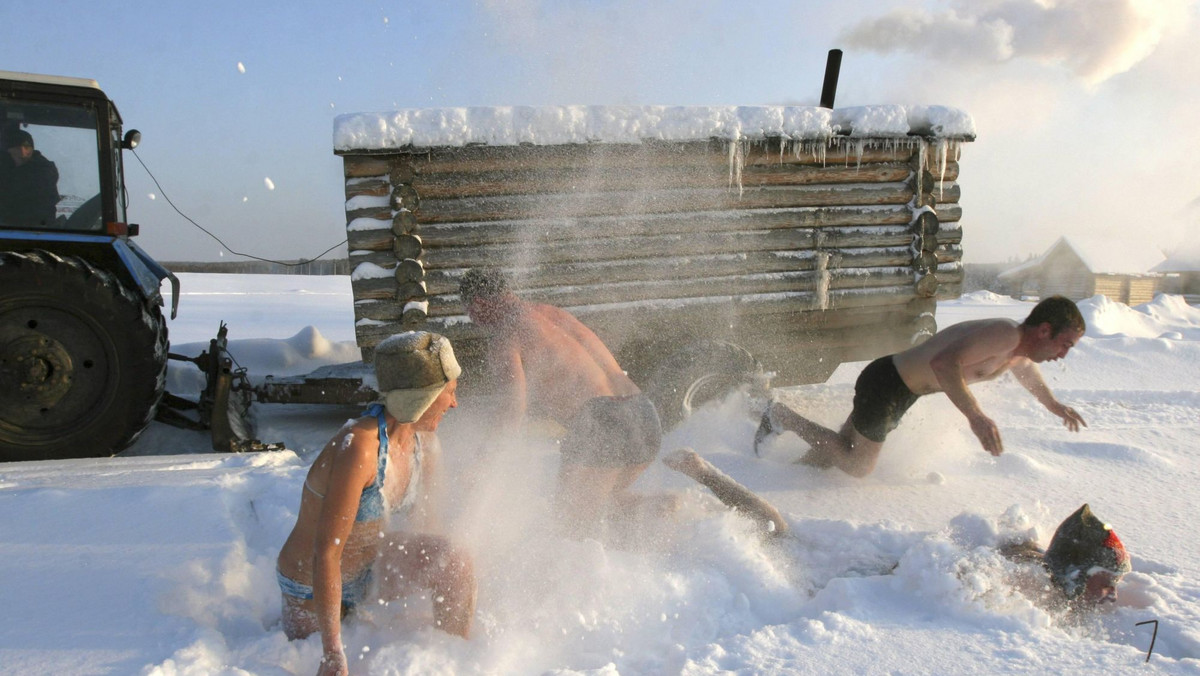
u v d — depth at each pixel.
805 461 4.79
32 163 5.60
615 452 3.43
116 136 6.18
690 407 5.82
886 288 6.71
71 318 5.27
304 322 15.47
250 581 2.94
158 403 5.70
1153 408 6.80
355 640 2.46
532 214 5.91
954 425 5.60
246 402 5.92
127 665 2.20
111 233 5.75
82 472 4.52
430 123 5.54
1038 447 5.20
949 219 6.82
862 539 3.39
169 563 2.93
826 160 6.41
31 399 5.23
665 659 2.40
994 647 2.35
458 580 2.45
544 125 5.70
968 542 3.10
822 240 6.49
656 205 6.13
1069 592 2.69
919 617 2.60
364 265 5.71
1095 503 3.95
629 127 5.84
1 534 3.23
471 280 3.63
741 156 6.17
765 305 6.43
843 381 7.97
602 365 3.59
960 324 4.28
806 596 2.93
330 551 2.18
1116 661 2.23
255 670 2.24
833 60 7.14
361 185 5.64
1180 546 3.27
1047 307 3.97
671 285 6.25
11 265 5.07
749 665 2.27
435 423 2.56
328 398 5.91
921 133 6.53
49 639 2.35
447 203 5.77
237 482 4.08
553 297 6.04
